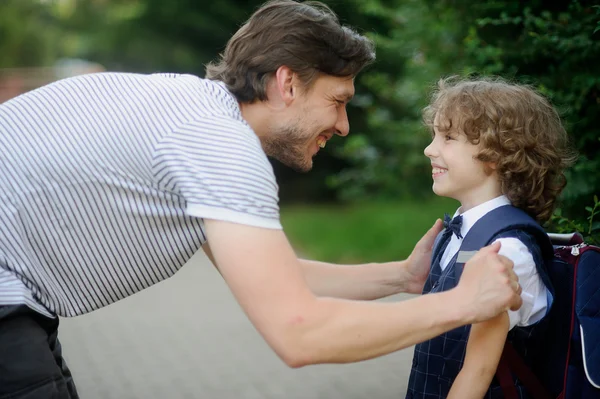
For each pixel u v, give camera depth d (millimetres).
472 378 1907
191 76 2014
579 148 3160
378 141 9836
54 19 22938
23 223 1860
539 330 1993
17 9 23000
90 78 1970
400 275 2424
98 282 1922
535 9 3564
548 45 3252
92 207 1854
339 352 1705
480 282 1767
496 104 2086
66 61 23125
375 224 8891
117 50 15117
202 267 8781
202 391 4344
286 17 2031
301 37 2002
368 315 1717
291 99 2027
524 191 2098
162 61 14617
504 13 3447
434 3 5406
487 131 2070
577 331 1970
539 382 1980
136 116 1852
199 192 1738
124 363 4914
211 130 1794
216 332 5656
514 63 3518
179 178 1770
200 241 1896
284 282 1693
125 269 1914
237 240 1702
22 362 1860
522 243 1960
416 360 2166
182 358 5000
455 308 1742
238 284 1700
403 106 8695
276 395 4242
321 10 2184
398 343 1728
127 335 5613
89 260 1893
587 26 3096
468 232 2076
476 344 1923
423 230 8461
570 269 2027
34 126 1892
